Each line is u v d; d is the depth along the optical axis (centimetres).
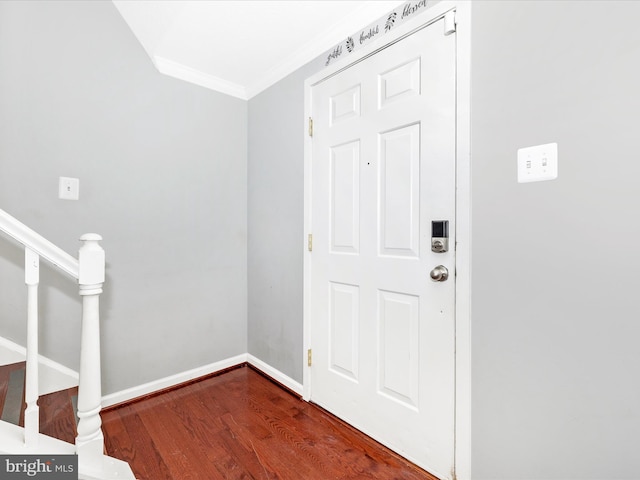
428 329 134
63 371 166
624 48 89
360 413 162
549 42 101
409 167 140
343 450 148
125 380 190
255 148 236
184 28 173
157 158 201
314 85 188
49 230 164
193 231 218
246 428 164
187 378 216
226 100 233
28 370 108
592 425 96
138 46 193
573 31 97
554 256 102
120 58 186
